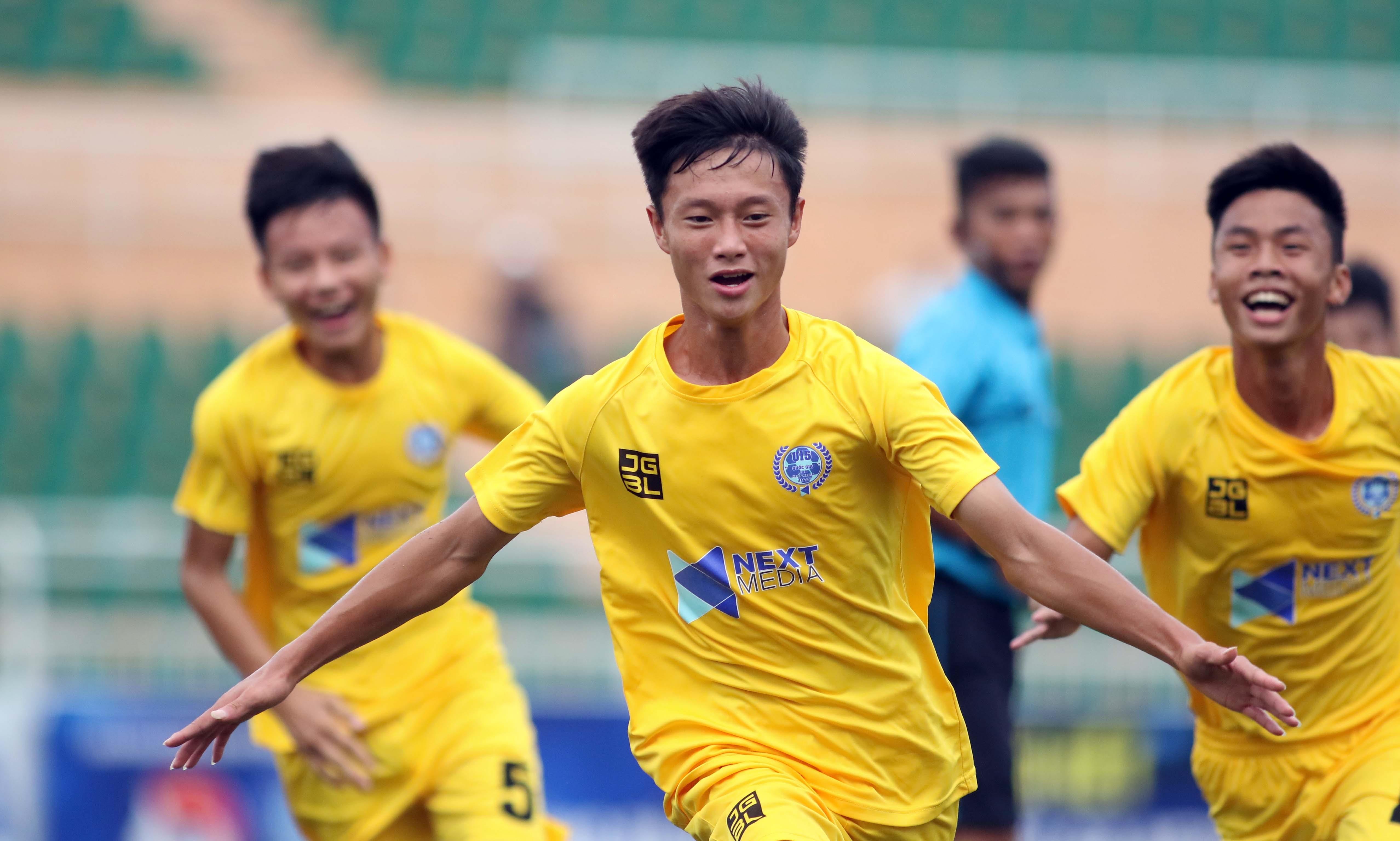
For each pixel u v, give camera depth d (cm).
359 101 7631
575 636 3444
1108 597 1196
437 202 7150
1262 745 1623
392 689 1853
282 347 1875
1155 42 7962
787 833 1189
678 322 1330
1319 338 1527
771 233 1219
